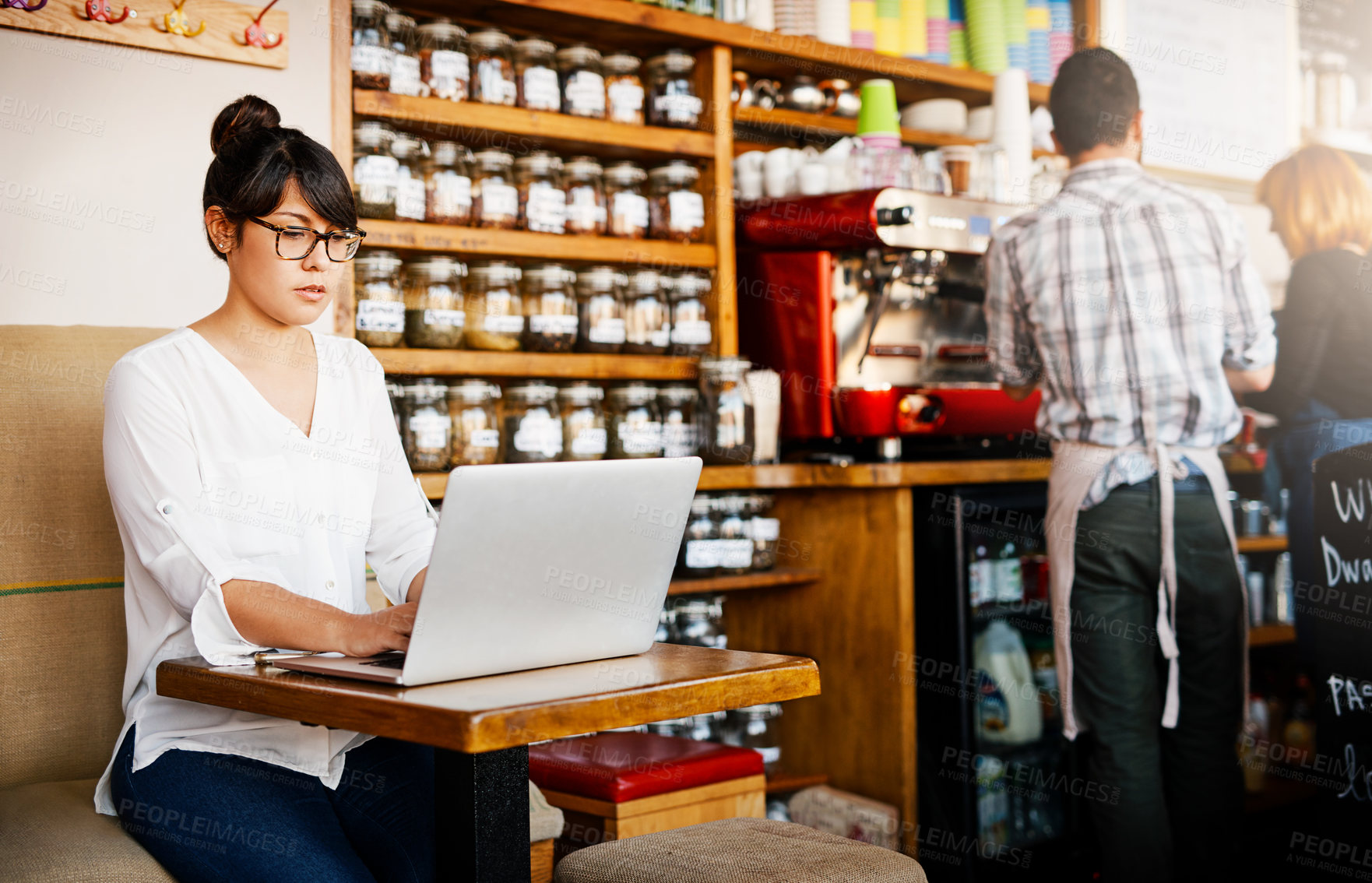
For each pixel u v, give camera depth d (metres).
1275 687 3.51
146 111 2.07
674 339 2.66
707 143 2.70
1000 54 3.41
